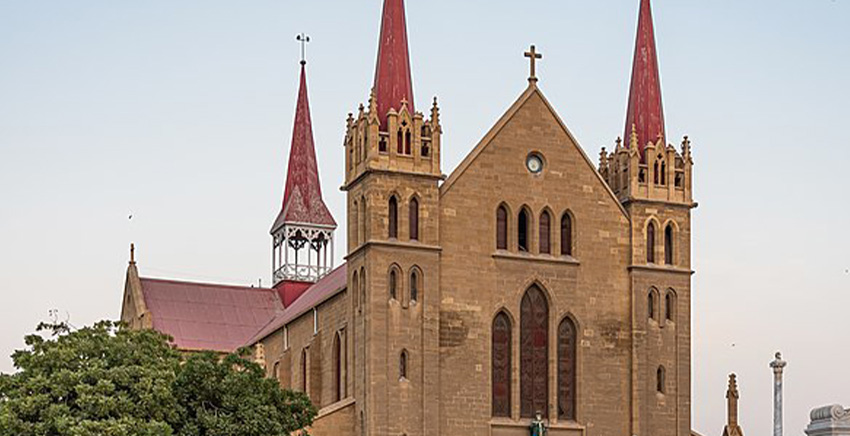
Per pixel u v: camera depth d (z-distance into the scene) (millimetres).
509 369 93250
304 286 142875
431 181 92438
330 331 102812
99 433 79500
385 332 89562
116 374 83000
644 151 99312
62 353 84562
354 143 94375
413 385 89625
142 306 132250
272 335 119688
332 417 89938
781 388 73750
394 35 94688
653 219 98000
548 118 96750
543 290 94750
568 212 96375
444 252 92375
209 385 84188
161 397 82938
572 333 95312
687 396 96562
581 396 94250
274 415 84062
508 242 94438
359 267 91938
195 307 136000
